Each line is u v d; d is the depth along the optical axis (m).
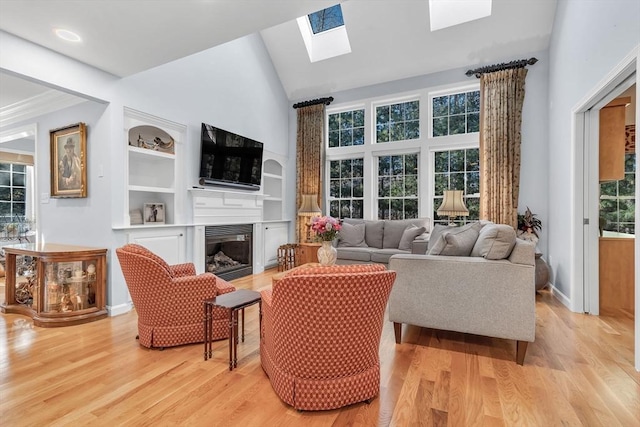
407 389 1.92
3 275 5.03
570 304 3.45
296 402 1.70
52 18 2.44
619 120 3.36
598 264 3.36
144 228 3.69
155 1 2.26
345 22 5.33
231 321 2.15
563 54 3.84
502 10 4.55
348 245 5.29
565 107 3.74
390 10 5.00
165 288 2.46
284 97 6.49
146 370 2.15
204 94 4.55
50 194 3.87
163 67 3.96
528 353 2.40
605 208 3.79
